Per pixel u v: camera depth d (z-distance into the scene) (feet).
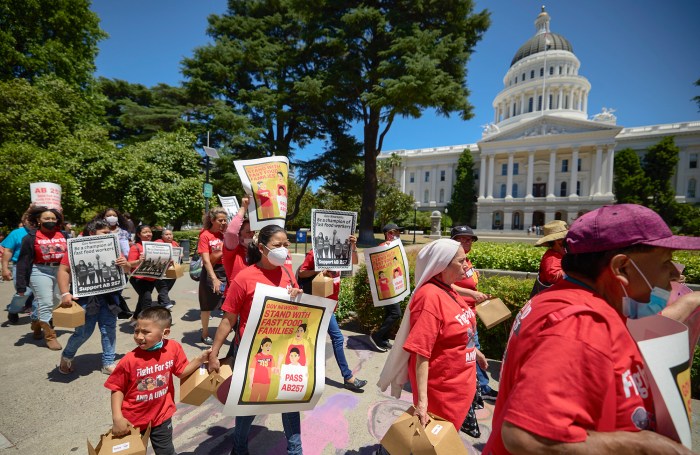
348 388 11.64
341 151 86.22
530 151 193.77
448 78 65.10
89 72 71.77
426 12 71.92
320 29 73.51
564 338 2.82
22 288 14.64
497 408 3.68
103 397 10.64
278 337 7.02
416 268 7.09
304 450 8.40
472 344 6.68
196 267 18.78
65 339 15.98
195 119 91.40
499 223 206.08
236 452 7.33
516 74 261.85
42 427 9.07
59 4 62.54
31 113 44.52
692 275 17.98
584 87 232.53
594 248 3.33
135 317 18.10
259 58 82.89
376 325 17.17
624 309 3.27
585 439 2.55
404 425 5.73
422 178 247.70
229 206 19.77
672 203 148.05
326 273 12.22
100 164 44.16
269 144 83.15
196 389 7.09
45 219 14.69
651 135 192.34
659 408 2.99
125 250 19.40
